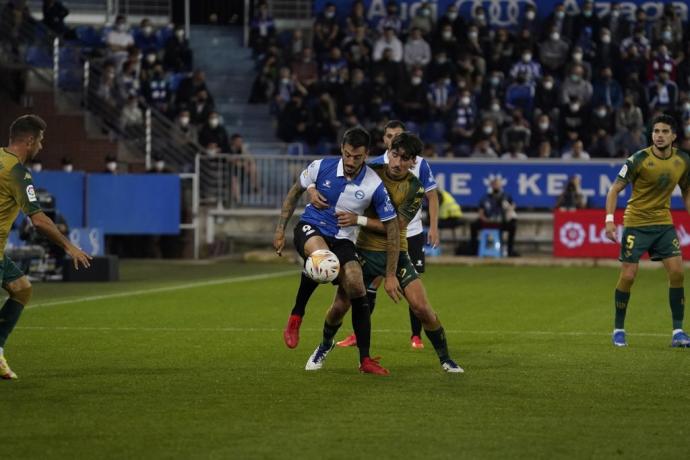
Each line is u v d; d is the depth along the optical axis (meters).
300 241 21.88
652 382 21.44
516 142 62.62
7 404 18.89
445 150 61.91
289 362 23.84
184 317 32.84
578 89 66.94
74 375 21.92
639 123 64.81
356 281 21.84
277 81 69.38
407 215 21.98
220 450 15.65
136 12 75.56
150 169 61.00
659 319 33.03
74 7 75.25
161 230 59.00
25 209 20.44
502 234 58.50
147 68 67.50
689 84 70.62
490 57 69.75
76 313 33.69
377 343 27.39
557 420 17.77
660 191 26.88
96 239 53.28
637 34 70.88
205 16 75.81
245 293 40.88
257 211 61.38
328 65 68.50
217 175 61.75
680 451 15.73
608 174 59.34
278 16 76.88
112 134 62.59
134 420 17.62
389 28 69.19
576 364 23.80
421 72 66.69
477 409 18.62
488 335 29.14
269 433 16.72
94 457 15.25
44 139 61.44
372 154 62.97
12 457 15.25
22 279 21.56
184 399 19.41
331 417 17.91
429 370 22.86
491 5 75.44
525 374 22.33
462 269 54.84
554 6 75.50
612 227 27.22
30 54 63.38
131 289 42.56
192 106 65.00
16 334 28.58
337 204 21.70
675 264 26.91
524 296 40.62
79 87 63.28
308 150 66.00
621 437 16.58
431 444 16.06
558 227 58.25
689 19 74.94
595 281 47.66
